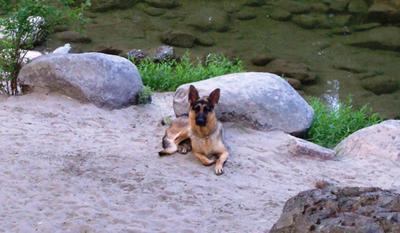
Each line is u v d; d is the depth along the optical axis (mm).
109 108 9984
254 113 9656
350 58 15891
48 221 6496
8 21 10320
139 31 16938
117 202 7055
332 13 18594
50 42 15266
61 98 10016
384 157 9031
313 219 4141
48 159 7949
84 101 9953
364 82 14422
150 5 18812
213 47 16109
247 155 8742
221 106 9531
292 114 9945
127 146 8680
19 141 8445
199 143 8305
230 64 13508
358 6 18781
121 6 18469
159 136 9172
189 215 6895
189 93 8453
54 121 9289
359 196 4219
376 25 17797
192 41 16031
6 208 6715
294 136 9961
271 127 9734
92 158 8109
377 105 13359
